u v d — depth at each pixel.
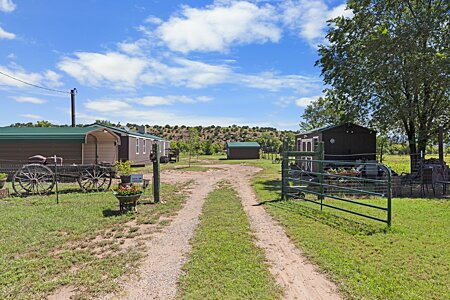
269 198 9.69
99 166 11.41
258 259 4.46
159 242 5.39
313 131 17.06
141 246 5.18
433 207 7.83
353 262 4.22
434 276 3.72
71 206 8.30
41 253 4.82
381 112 15.37
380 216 6.86
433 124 15.32
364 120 16.64
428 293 3.32
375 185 11.50
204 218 7.05
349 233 5.59
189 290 3.55
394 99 15.30
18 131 15.77
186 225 6.52
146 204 8.75
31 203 8.86
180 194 10.67
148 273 4.07
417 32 13.35
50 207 8.14
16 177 10.73
